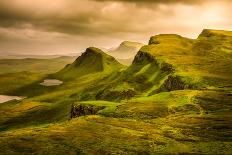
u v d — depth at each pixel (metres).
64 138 124.06
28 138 125.00
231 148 105.69
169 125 140.12
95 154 103.94
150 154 103.38
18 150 109.00
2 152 106.50
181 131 129.75
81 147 112.00
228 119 143.38
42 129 142.25
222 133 124.31
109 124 146.62
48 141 120.00
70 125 147.38
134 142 117.12
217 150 104.12
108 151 107.06
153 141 117.88
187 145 111.75
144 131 132.38
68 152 106.56
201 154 101.06
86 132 133.12
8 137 127.12
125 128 138.38
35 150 109.12
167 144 113.81
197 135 123.69
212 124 136.75
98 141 119.25
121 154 103.81
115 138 123.31
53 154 104.56
